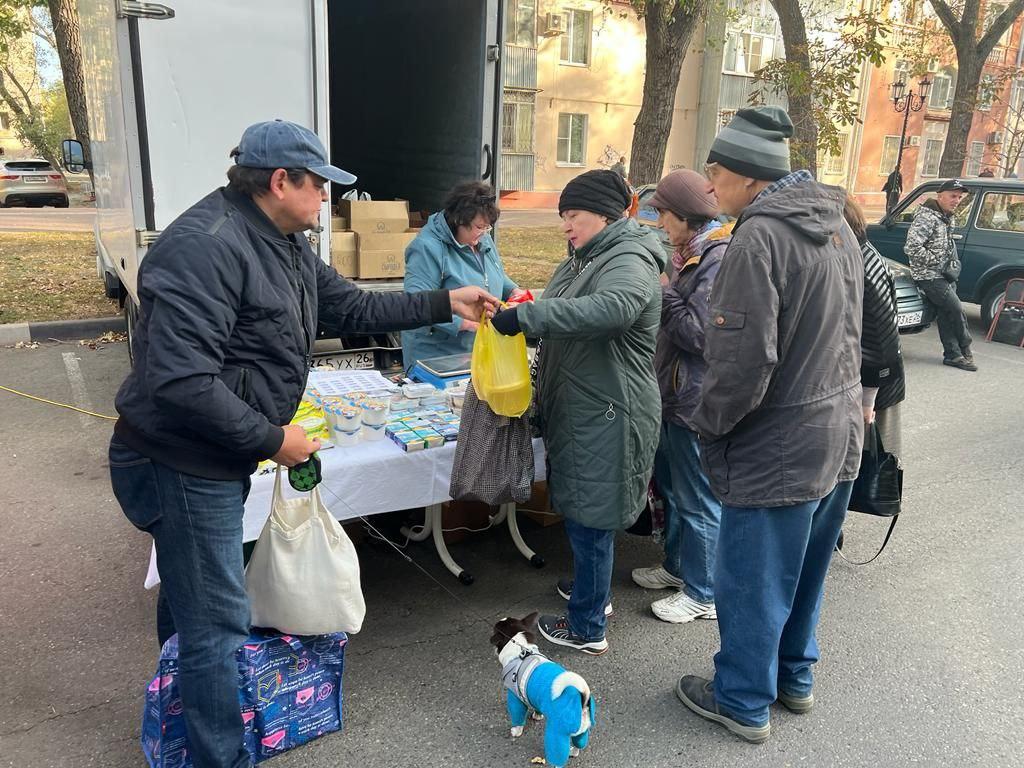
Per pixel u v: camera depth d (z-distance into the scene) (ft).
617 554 11.85
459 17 14.98
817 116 31.63
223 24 11.49
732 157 6.85
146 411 5.86
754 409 6.79
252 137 5.94
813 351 6.69
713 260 9.02
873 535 12.70
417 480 8.75
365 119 19.97
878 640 9.71
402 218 14.52
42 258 36.78
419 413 9.70
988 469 15.64
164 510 5.97
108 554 11.21
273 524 6.77
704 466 7.47
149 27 11.10
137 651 9.01
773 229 6.49
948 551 12.18
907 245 23.24
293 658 7.23
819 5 54.19
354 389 9.93
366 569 11.05
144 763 7.29
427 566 11.16
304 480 6.57
